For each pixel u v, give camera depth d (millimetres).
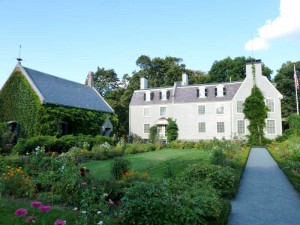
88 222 5996
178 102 40062
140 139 39938
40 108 24688
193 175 10391
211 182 9820
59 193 8438
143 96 43531
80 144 23734
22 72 26609
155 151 25781
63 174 8820
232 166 14109
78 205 7785
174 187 7199
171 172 11266
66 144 22922
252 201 9383
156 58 60500
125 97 52156
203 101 38406
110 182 8406
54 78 31188
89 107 31297
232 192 9750
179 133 39219
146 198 5668
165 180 7348
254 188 11141
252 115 32875
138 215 5535
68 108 27609
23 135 25484
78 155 18656
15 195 8891
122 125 52594
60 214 7039
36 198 8609
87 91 35531
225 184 10164
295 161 14906
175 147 28859
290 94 55656
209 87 39188
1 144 21656
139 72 59594
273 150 23094
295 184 10656
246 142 31203
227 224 7137
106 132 33906
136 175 10070
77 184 7992
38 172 10508
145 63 61062
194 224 5512
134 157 20203
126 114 53281
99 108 33344
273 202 9250
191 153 22438
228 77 57438
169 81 58688
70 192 8242
